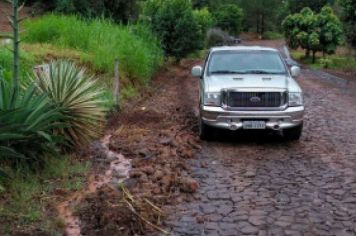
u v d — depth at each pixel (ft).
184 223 19.13
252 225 18.95
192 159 27.89
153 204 20.71
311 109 45.60
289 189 22.97
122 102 43.09
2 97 22.12
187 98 52.90
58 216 19.11
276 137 33.17
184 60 107.14
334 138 33.35
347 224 19.08
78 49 52.34
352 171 25.73
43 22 56.75
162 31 86.63
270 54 35.29
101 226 18.34
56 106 24.84
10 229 17.47
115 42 53.01
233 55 35.12
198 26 90.89
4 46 40.47
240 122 30.27
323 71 95.25
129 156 27.81
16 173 21.74
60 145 26.20
